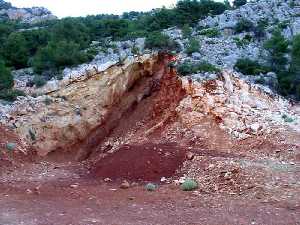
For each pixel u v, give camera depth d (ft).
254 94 78.43
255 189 46.91
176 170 56.59
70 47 96.73
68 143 76.89
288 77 98.22
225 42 102.58
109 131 79.00
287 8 144.66
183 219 39.55
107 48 97.60
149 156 60.49
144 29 129.08
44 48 100.53
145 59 82.02
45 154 74.18
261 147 62.85
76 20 137.28
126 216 40.83
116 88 80.94
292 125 68.39
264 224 37.58
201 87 75.05
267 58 103.24
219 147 65.00
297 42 103.96
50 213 41.96
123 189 52.08
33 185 54.70
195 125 70.23
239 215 40.16
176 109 73.97
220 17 135.95
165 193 49.37
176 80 78.33
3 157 65.41
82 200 47.32
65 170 65.87
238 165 52.95
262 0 152.46
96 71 82.48
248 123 68.64
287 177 49.26
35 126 75.36
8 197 48.16
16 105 77.46
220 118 69.82
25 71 99.76
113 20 136.77
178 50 86.89
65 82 82.38
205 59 87.25
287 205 42.09
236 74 82.58
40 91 82.53
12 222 39.06
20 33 118.11
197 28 125.90
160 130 72.84
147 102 79.87
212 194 47.88
